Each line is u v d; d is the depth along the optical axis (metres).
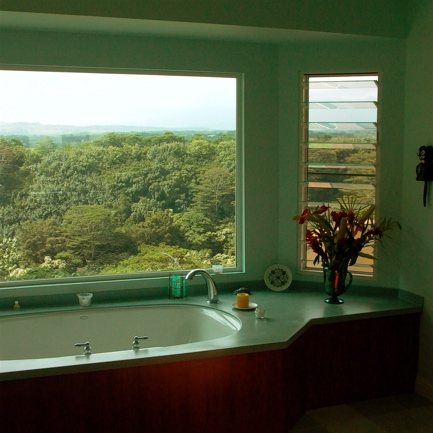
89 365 2.63
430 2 3.44
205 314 3.61
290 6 3.46
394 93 3.73
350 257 3.56
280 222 4.03
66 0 3.10
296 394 3.18
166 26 3.40
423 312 3.55
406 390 3.60
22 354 3.45
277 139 3.99
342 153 3.86
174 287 3.79
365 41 3.76
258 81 3.92
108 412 2.69
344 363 3.42
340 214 3.55
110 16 3.17
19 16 3.15
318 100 3.91
